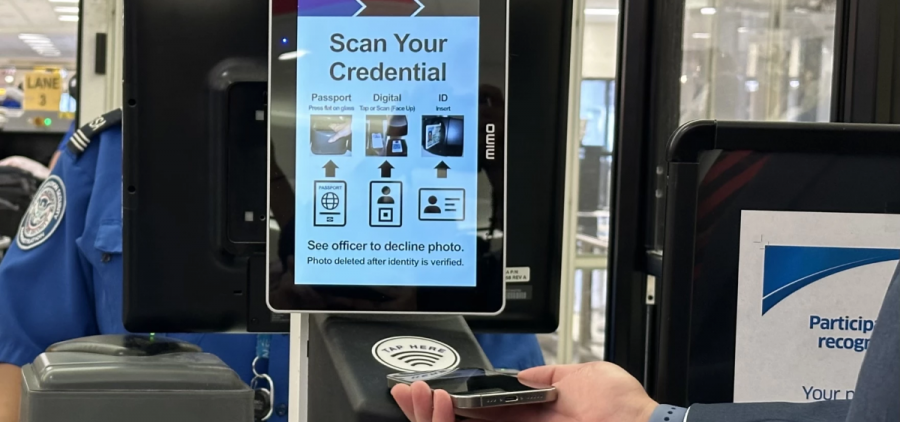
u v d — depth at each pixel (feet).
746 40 6.17
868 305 2.56
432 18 2.13
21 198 7.29
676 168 2.46
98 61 6.81
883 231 2.53
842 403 2.00
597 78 11.57
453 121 2.13
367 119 2.12
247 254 2.55
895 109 4.64
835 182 2.52
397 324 2.24
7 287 3.53
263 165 2.53
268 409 3.01
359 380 1.91
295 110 2.10
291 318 2.25
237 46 2.52
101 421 2.06
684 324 2.47
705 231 2.50
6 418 3.09
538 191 2.63
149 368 2.14
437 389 1.78
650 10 5.08
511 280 2.64
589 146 11.60
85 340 2.50
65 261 3.64
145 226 2.52
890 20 4.59
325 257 2.10
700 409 2.01
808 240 2.52
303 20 2.11
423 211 2.11
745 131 2.46
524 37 2.59
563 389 2.10
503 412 1.98
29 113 7.70
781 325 2.55
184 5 2.49
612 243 5.16
